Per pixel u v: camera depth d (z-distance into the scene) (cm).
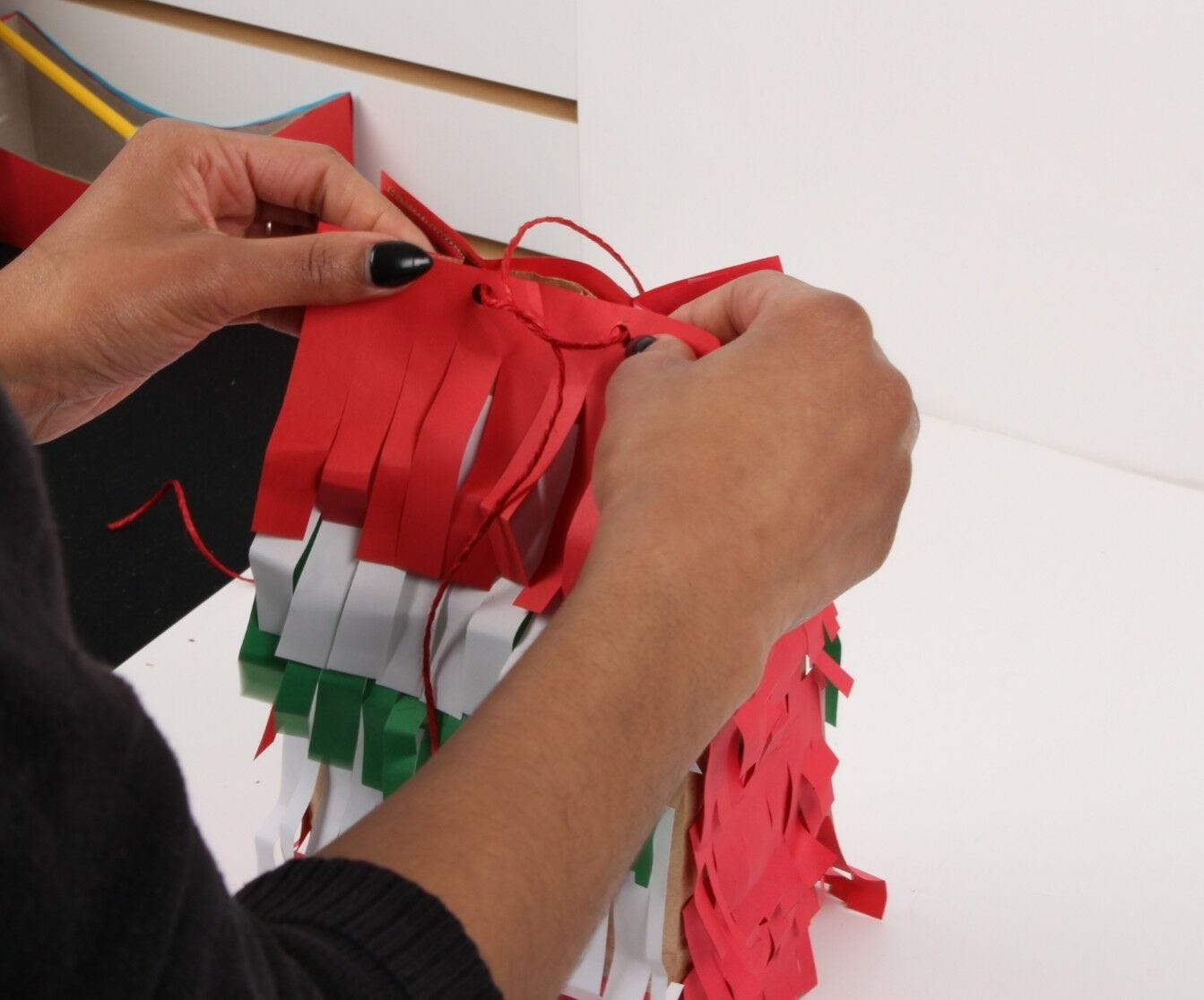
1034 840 78
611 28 113
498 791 35
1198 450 107
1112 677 89
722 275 59
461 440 57
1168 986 70
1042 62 97
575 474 57
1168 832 78
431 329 58
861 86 105
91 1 154
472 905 33
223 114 155
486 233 145
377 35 136
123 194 62
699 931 61
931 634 93
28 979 22
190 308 60
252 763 82
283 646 60
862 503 48
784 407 46
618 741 37
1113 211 100
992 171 103
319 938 31
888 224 110
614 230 125
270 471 59
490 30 129
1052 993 70
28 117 167
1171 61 93
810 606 48
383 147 146
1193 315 101
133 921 23
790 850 69
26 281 60
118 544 127
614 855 36
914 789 81
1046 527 103
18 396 62
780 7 105
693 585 41
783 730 64
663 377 50
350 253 56
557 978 35
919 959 72
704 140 115
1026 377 111
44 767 21
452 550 58
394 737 59
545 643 40
